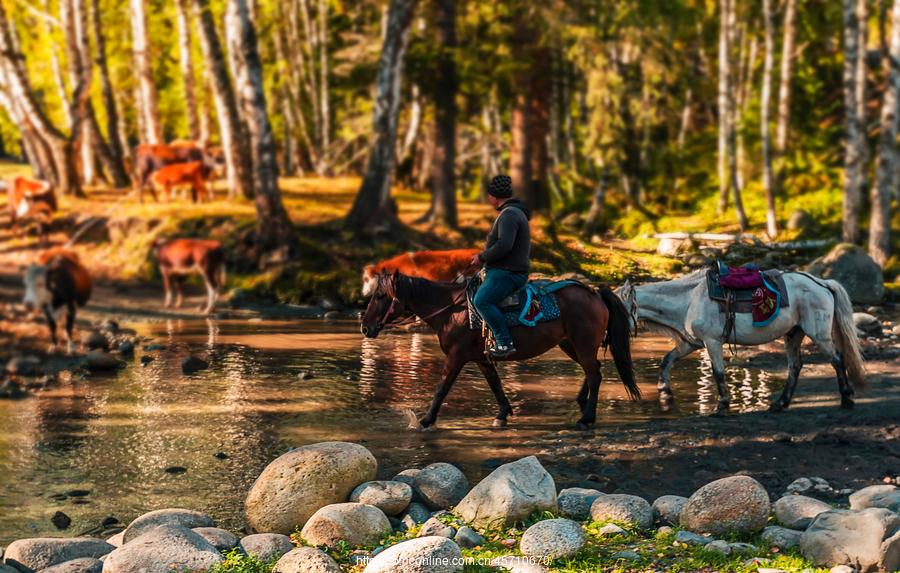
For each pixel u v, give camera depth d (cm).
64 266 1511
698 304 1066
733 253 2130
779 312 1044
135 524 687
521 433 992
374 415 1077
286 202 2866
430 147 3834
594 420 1021
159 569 595
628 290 1092
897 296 1992
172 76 4538
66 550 648
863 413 1052
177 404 1130
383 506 720
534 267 1606
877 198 2298
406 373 1329
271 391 1204
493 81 2645
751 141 3625
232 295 2105
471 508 711
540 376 1314
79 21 3066
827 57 4250
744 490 675
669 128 3491
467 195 4188
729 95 3047
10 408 1112
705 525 673
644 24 2875
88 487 821
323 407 1115
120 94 4659
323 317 1931
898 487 769
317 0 4438
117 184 3403
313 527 673
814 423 1009
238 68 2866
